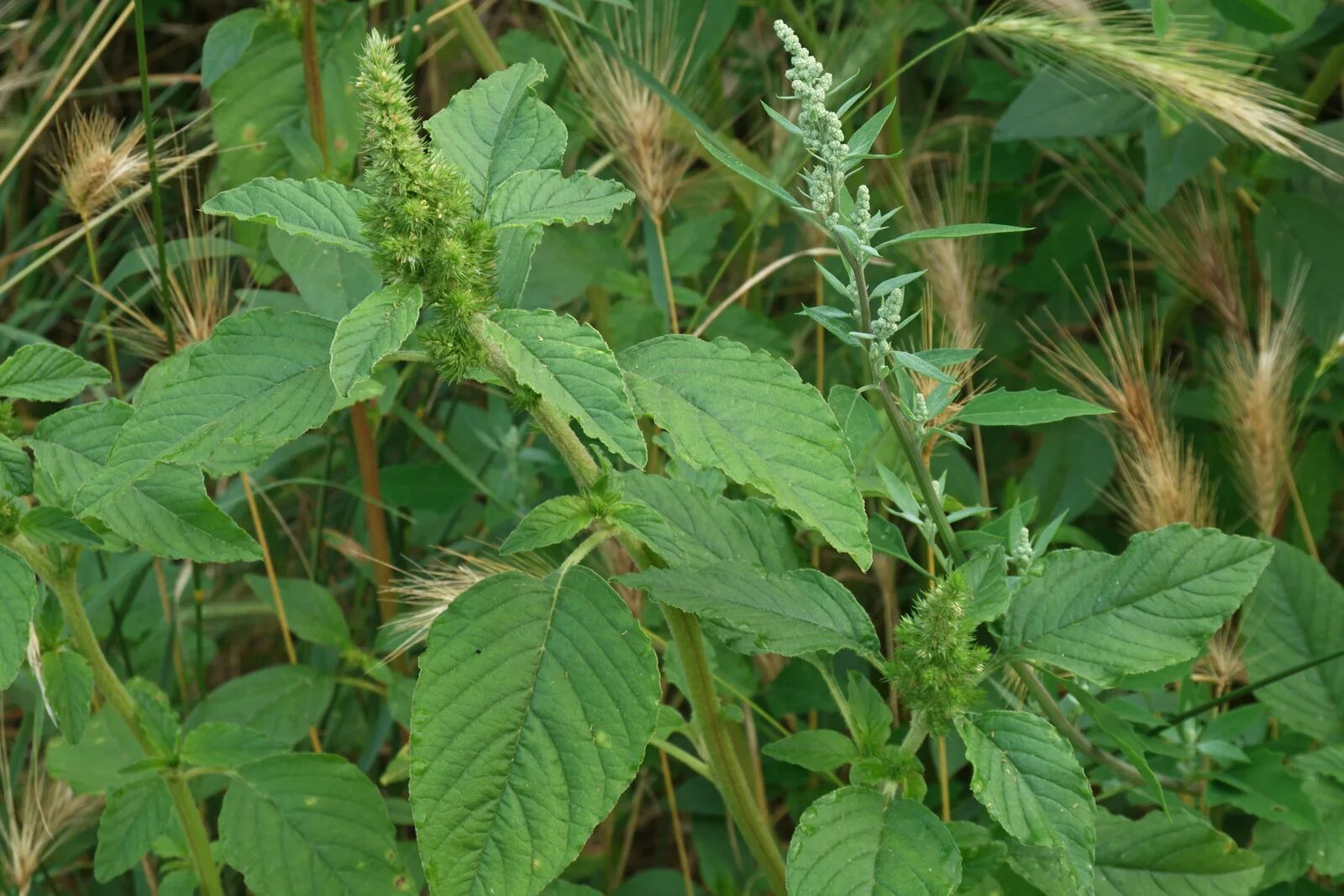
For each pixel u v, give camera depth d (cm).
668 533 94
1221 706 117
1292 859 108
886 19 137
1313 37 129
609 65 125
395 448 153
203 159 160
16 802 129
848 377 148
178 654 134
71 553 101
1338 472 138
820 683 123
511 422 139
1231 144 139
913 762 96
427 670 90
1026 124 129
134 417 89
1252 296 145
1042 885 99
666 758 130
